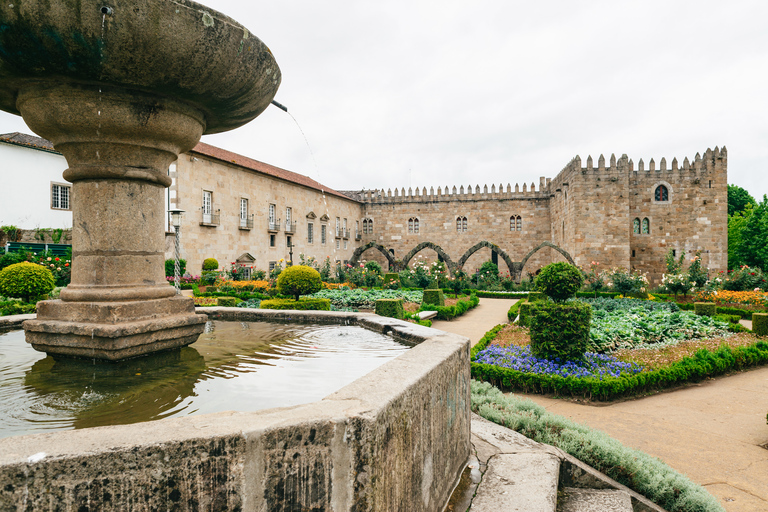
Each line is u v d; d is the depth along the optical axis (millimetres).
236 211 31516
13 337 5676
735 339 12820
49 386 3746
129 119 4227
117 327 4066
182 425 2004
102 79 3820
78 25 3205
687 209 37812
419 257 50062
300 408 2199
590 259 34969
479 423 5328
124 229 4543
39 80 3859
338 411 2146
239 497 1932
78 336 4156
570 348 8531
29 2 3037
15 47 3322
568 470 4301
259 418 2082
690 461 5387
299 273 14914
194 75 3895
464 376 3986
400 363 3158
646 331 12305
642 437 6125
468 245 48625
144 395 3523
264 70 4340
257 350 5148
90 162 4445
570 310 8562
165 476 1836
